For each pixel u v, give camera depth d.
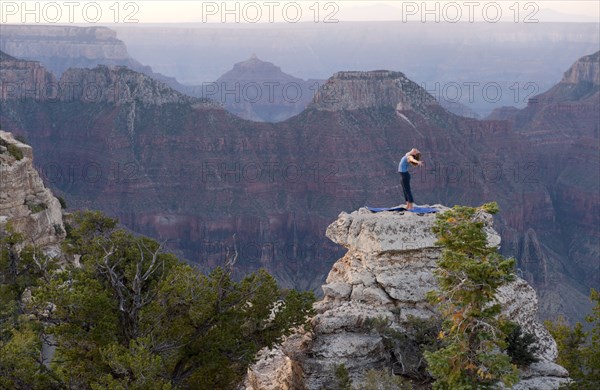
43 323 38.56
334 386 29.61
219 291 31.58
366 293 32.44
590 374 39.62
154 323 30.66
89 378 29.55
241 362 31.16
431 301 26.67
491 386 26.14
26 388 29.59
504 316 28.91
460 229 26.12
